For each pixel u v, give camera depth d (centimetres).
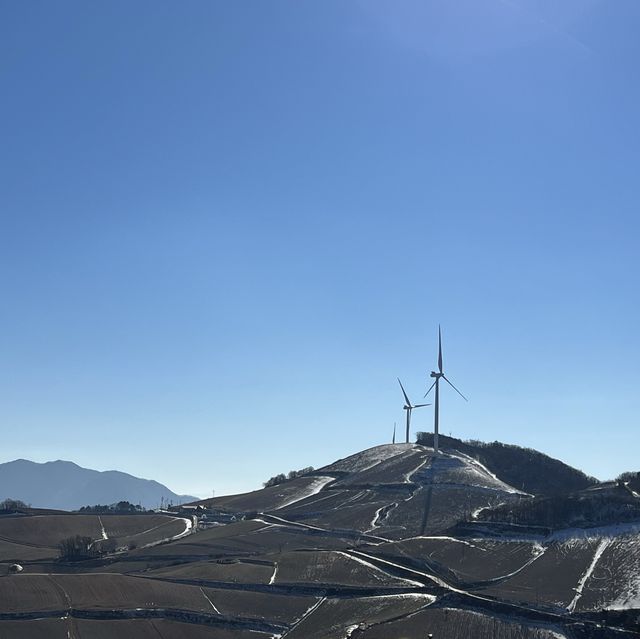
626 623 16850
